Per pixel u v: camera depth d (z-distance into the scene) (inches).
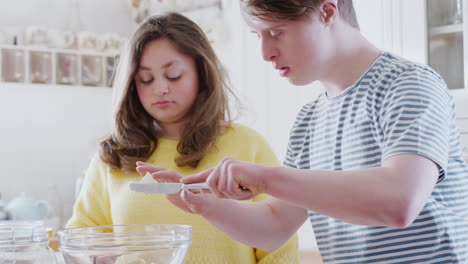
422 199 32.0
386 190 31.3
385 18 97.3
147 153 57.2
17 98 140.8
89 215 58.6
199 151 55.2
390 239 39.9
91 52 144.2
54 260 38.0
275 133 117.6
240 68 121.0
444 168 33.8
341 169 43.1
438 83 37.2
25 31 142.2
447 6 90.2
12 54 137.0
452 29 89.2
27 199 119.7
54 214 134.0
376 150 40.0
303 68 37.8
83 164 148.2
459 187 39.0
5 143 140.1
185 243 33.3
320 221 45.2
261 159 58.3
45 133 143.9
